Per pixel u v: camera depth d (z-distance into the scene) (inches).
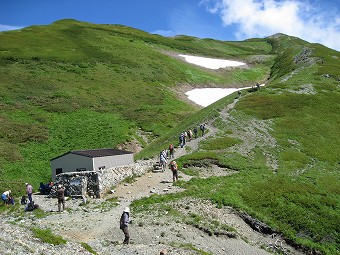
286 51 6205.7
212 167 1777.8
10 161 2080.5
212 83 4672.7
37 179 1966.0
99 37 5354.3
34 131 2486.5
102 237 939.3
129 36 5900.6
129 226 1016.2
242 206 1232.2
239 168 1752.0
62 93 3238.2
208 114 2682.1
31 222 1060.5
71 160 1641.2
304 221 1206.3
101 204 1270.9
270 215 1233.4
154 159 1918.1
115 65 4308.6
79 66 4008.4
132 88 3759.8
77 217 1120.2
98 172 1417.3
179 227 1027.3
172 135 2534.5
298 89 3127.5
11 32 4997.5
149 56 4985.2
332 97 2962.6
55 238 786.2
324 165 1887.3
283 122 2431.1
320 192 1467.8
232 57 6294.3
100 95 3403.1
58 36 5064.0
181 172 1713.8
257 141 2160.4
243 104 2827.3
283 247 1077.1
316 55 4490.7
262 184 1486.2
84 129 2655.0
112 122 2842.0
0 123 2506.2
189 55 5826.8
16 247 649.6
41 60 3944.4
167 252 803.4
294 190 1434.5
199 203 1218.0
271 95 2984.7
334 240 1146.0
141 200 1273.4
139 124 2893.7
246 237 1080.8
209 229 1032.2
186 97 3988.7
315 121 2458.2
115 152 1802.4
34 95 3107.8
